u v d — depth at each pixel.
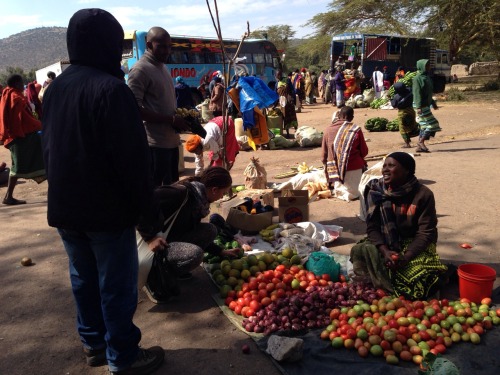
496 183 7.55
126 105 2.46
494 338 3.34
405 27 32.62
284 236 5.08
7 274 4.71
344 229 5.75
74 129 2.49
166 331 3.62
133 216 2.71
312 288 3.94
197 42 24.53
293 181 7.46
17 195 8.54
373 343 3.22
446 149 10.80
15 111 7.11
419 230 3.89
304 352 3.25
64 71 2.62
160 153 4.95
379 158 9.80
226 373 3.09
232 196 6.56
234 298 4.02
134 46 21.75
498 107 19.22
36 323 3.78
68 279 4.58
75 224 2.59
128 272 2.79
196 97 24.77
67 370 3.16
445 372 2.72
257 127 8.45
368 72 25.55
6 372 3.14
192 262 3.89
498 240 5.21
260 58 28.36
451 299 3.97
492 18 24.39
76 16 2.55
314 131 12.48
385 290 3.90
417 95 10.13
